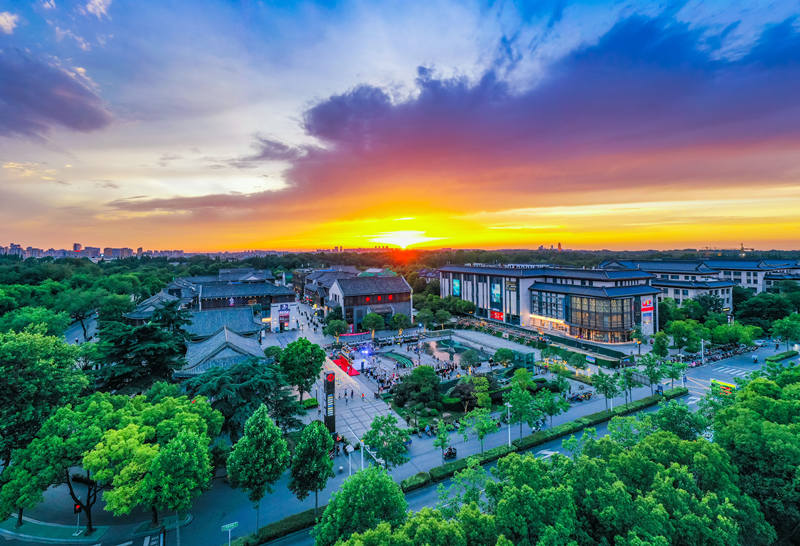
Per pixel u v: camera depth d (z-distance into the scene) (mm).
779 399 40750
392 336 117000
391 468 45281
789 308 107750
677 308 111812
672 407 40031
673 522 24844
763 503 30266
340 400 67688
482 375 70938
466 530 24703
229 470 33188
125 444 31062
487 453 47375
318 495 40781
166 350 54344
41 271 155250
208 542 33719
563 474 29906
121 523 36250
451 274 164750
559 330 117562
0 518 29000
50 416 34844
